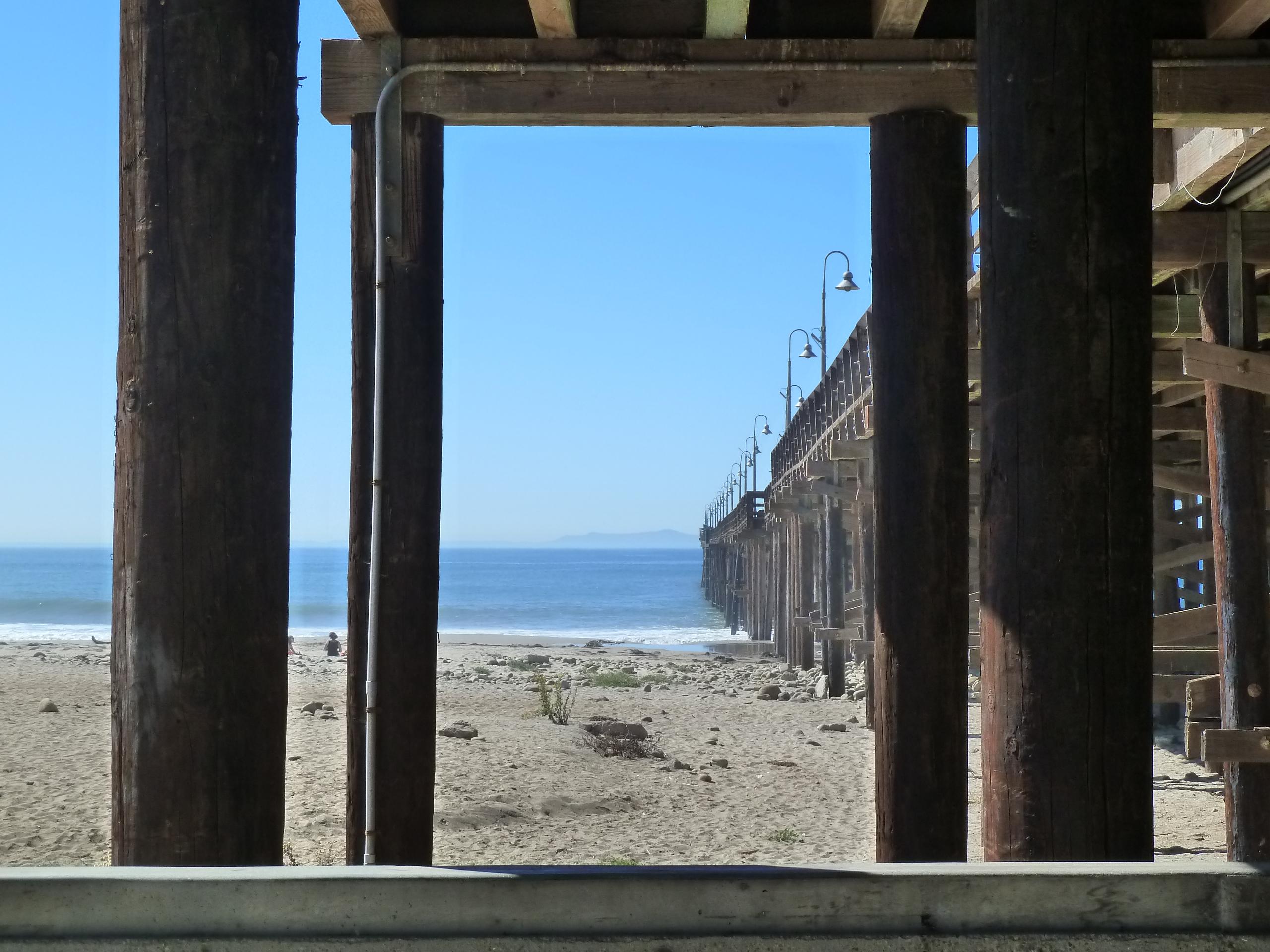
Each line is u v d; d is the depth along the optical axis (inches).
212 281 119.3
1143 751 129.9
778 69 207.6
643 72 209.3
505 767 539.8
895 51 205.8
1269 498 444.8
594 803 475.5
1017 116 132.1
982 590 136.3
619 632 2760.8
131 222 120.8
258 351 121.0
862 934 110.9
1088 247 129.9
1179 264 300.2
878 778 198.4
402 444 202.1
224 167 119.9
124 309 121.4
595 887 111.0
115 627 121.3
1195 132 268.5
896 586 196.9
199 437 118.9
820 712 851.4
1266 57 203.8
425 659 199.8
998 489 132.6
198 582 118.6
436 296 207.8
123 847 119.2
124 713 119.4
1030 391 130.4
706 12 203.0
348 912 110.9
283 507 123.7
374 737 198.1
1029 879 111.5
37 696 820.6
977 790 489.7
